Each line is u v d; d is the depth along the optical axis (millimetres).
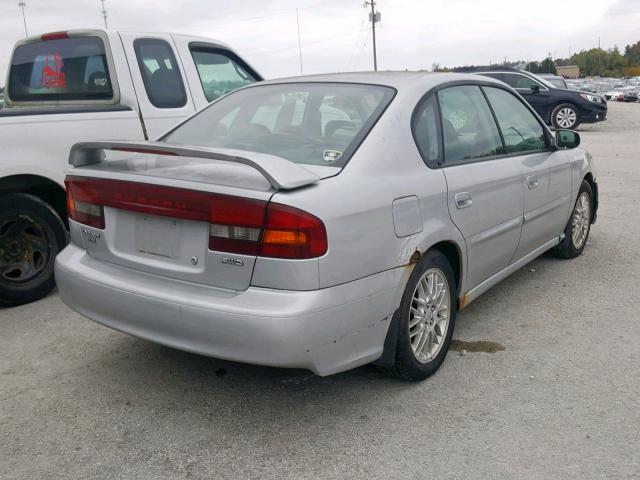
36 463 2926
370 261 3090
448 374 3754
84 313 3438
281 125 3818
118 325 3268
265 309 2809
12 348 4156
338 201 2973
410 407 3379
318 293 2855
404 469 2855
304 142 3549
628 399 3441
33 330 4449
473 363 3896
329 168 3211
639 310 4758
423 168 3572
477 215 3945
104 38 5566
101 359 3982
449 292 3789
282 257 2812
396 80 3904
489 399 3455
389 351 3342
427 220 3471
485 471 2832
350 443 3061
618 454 2945
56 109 5008
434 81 3998
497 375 3736
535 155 4922
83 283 3369
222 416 3318
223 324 2869
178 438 3121
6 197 4758
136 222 3260
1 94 6973
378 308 3152
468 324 4523
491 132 4426
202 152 2961
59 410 3383
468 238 3863
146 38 5805
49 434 3158
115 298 3223
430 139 3748
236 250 2893
